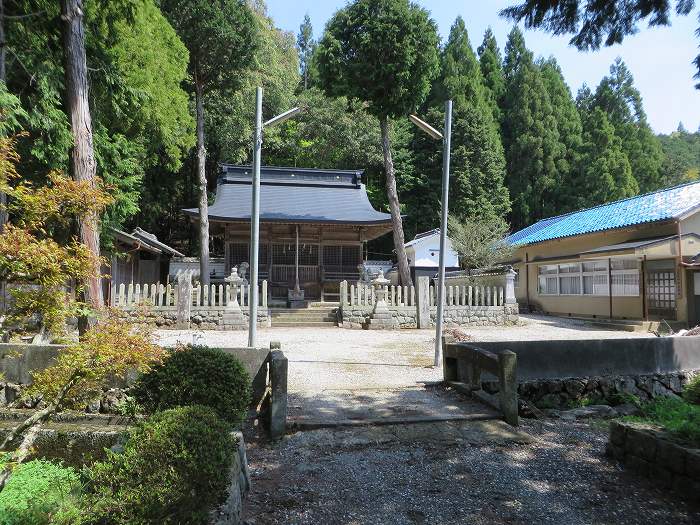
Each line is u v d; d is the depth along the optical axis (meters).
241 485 3.57
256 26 19.20
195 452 2.54
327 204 20.69
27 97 8.08
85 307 2.91
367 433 5.05
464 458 4.55
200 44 17.53
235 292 13.41
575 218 20.47
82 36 6.77
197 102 18.59
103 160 10.22
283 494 3.76
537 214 33.03
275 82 28.94
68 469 3.35
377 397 6.33
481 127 29.83
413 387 6.88
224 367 4.42
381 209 31.27
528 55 35.47
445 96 31.50
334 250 20.05
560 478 4.16
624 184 30.48
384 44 15.79
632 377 7.04
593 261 17.42
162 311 13.06
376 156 29.84
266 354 5.55
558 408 6.55
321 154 31.33
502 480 4.09
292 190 21.56
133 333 2.98
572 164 33.03
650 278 14.96
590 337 12.04
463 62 33.38
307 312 15.23
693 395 6.38
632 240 15.68
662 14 4.82
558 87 36.47
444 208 8.67
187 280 13.18
